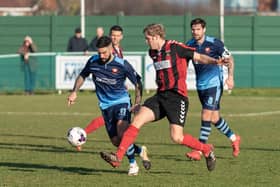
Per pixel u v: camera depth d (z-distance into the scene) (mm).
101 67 25703
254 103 56656
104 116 26172
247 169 27188
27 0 100062
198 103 56000
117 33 29578
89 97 60344
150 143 34625
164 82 24672
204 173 26297
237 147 30125
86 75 26297
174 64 24562
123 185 23797
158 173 26266
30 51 64375
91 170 26922
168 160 29344
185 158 29859
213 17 77688
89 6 92938
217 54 29766
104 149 32812
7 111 50062
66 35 78125
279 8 102125
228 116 47500
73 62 62562
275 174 26094
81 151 32031
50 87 64188
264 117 47094
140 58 61625
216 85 29844
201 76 29875
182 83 24672
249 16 77625
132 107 25750
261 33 77875
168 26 77250
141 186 23656
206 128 29969
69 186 23656
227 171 26734
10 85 64562
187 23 77062
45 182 24359
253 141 35344
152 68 61781
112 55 25766
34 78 64125
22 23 77875
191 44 30078
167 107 24562
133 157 25766
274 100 59344
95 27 77500
